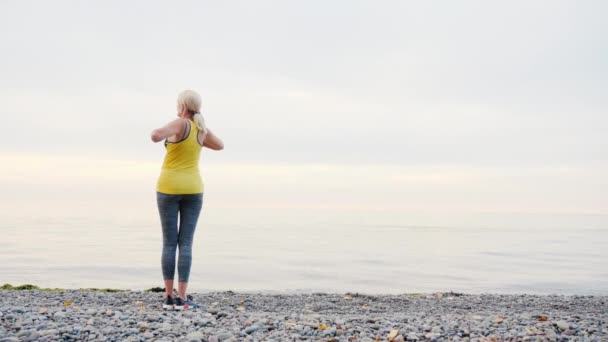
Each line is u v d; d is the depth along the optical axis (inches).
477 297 462.3
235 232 3550.7
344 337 211.8
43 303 326.0
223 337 203.8
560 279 909.2
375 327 236.8
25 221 4773.6
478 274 995.9
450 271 1058.7
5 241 1988.2
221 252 1587.1
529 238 3484.3
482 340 205.8
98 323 222.5
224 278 838.5
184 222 271.0
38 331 199.5
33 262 1107.9
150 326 218.2
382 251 1787.6
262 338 206.8
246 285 740.0
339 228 4785.9
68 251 1488.7
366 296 442.0
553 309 383.9
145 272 911.0
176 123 254.4
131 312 254.2
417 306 387.9
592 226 7047.2
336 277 884.6
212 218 7357.3
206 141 276.2
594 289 743.7
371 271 1016.9
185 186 263.0
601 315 307.7
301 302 388.8
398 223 6717.5
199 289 674.8
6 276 837.8
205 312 262.5
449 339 212.1
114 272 909.8
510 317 275.1
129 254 1392.7
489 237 3501.5
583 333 220.5
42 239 2186.3
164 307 268.7
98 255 1338.6
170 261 269.0
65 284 735.7
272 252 1612.9
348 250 1798.7
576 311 373.4
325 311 343.6
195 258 1333.7
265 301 387.2
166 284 270.8
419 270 1067.3
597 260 1503.4
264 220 6825.8
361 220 7672.2
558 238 3533.5
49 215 6707.7
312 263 1203.9
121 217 6220.5
